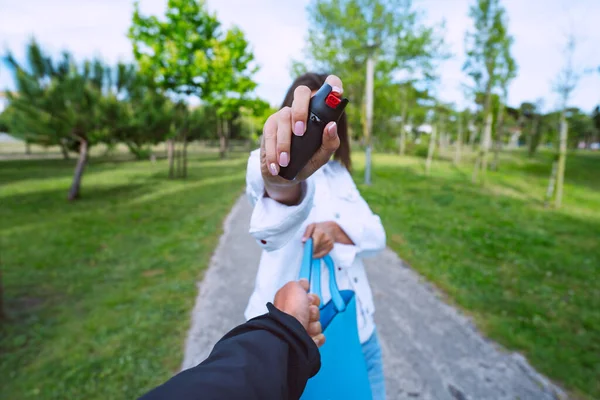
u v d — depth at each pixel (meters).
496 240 6.53
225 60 15.03
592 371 3.05
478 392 2.83
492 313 3.98
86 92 10.88
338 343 1.01
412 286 4.64
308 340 0.53
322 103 0.62
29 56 10.23
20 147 42.09
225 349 0.47
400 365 3.13
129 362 3.12
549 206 10.27
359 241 1.29
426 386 2.89
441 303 4.20
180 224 7.77
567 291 4.56
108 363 3.11
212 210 9.14
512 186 14.23
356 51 17.44
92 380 2.92
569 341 3.47
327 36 18.19
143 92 13.41
